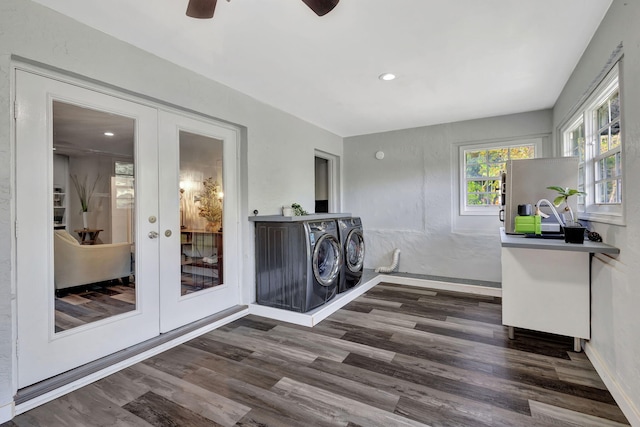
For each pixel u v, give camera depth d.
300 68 2.72
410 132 4.81
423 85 3.11
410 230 4.85
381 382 2.06
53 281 2.02
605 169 2.37
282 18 1.99
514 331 2.85
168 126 2.71
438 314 3.35
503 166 4.25
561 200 2.58
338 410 1.79
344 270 3.81
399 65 2.66
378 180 5.10
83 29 2.04
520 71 2.79
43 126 1.96
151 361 2.37
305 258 3.08
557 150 3.63
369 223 5.19
